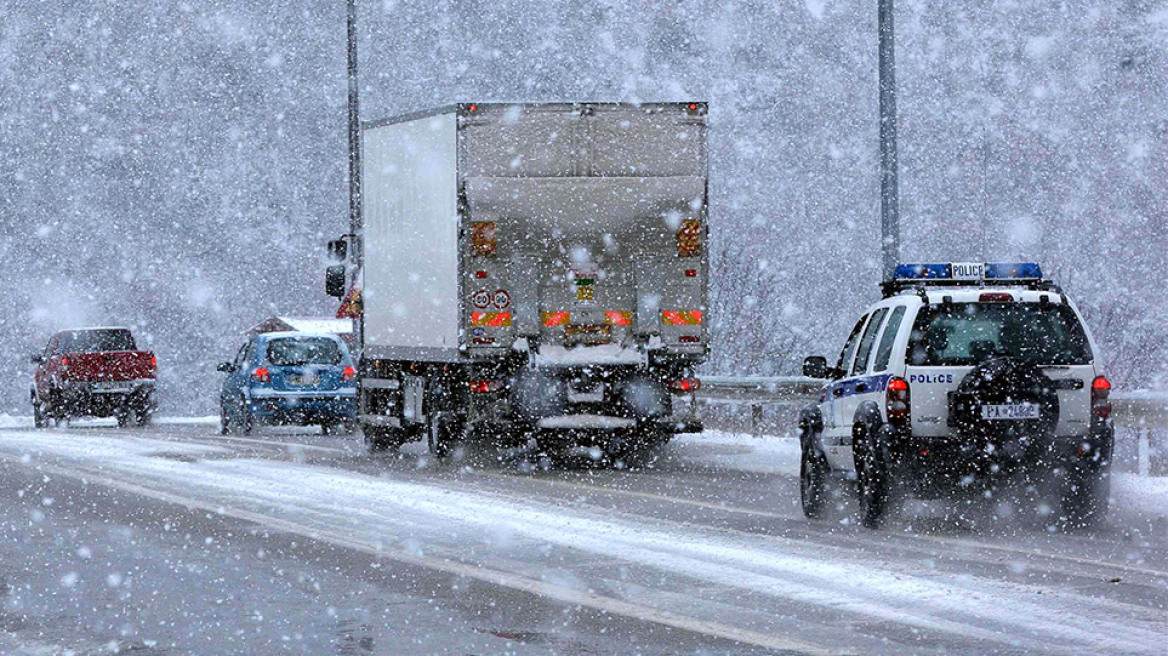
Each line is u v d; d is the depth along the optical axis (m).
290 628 24.94
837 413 39.91
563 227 58.84
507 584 29.11
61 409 103.12
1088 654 22.00
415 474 56.09
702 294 59.56
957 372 36.91
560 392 59.16
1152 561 31.61
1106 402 37.06
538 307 59.03
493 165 58.66
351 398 85.25
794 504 44.66
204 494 47.38
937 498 37.47
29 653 23.28
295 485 50.44
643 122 59.25
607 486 50.75
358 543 35.31
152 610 26.78
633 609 26.22
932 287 38.84
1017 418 36.62
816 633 23.81
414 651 22.95
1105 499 37.16
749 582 29.00
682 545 34.62
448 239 59.47
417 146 62.59
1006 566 30.84
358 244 89.25
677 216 59.22
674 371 60.38
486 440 66.69
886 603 26.48
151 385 104.44
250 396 84.44
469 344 58.59
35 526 39.16
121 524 39.47
